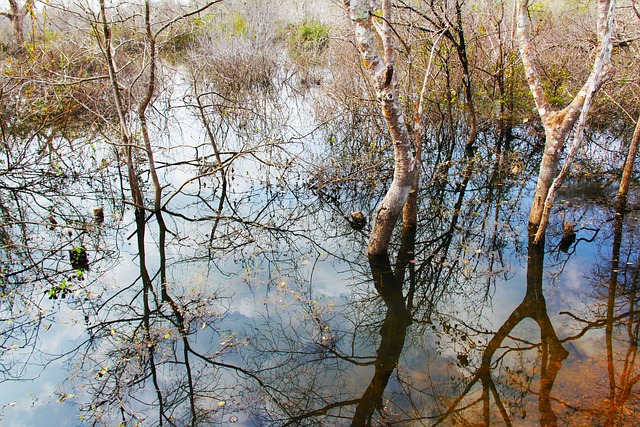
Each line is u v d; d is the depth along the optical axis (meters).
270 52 16.88
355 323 5.79
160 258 7.20
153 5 10.29
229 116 13.25
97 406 4.45
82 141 10.80
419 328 5.75
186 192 9.52
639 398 4.18
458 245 7.49
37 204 8.66
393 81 5.39
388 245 7.21
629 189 8.67
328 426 4.22
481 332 5.55
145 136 7.78
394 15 9.20
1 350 5.20
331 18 14.23
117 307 5.99
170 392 4.62
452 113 12.14
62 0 8.09
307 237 7.91
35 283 6.47
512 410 4.20
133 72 12.91
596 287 6.16
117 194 9.23
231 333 5.47
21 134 10.36
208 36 15.64
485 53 11.59
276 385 4.74
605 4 5.82
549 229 7.57
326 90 12.58
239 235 7.90
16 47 13.86
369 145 10.86
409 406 4.40
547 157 6.77
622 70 9.79
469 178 10.07
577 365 4.73
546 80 11.61
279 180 9.71
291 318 5.76
